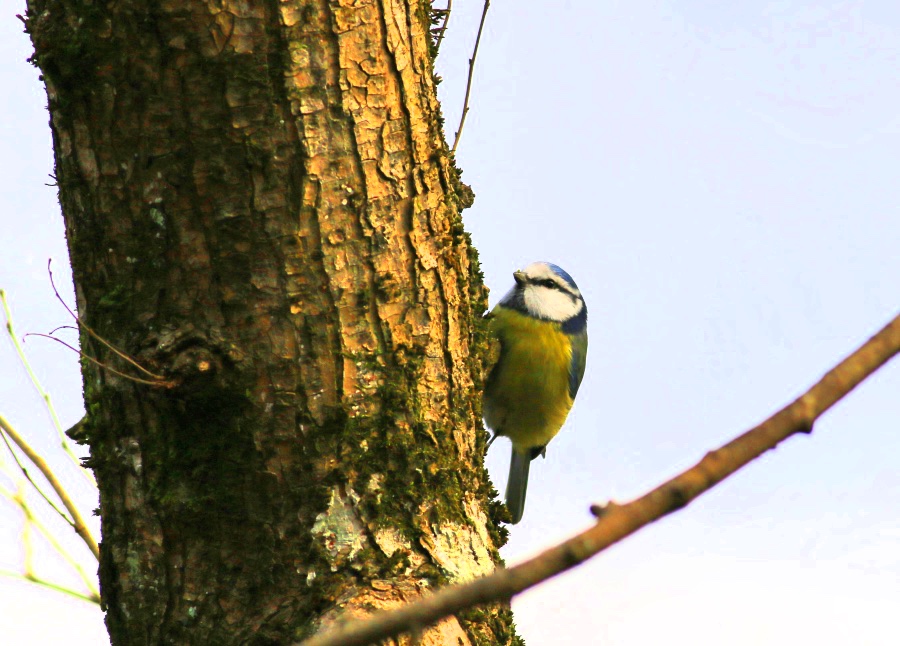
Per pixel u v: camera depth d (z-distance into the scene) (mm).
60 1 5629
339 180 5855
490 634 6133
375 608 5574
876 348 2129
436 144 6367
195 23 5539
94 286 5914
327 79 5789
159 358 5695
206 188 5691
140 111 5633
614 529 2021
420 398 6156
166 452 5836
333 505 5816
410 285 6141
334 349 5871
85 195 5836
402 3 6164
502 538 6820
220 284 5750
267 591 5742
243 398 5754
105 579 6066
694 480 2043
